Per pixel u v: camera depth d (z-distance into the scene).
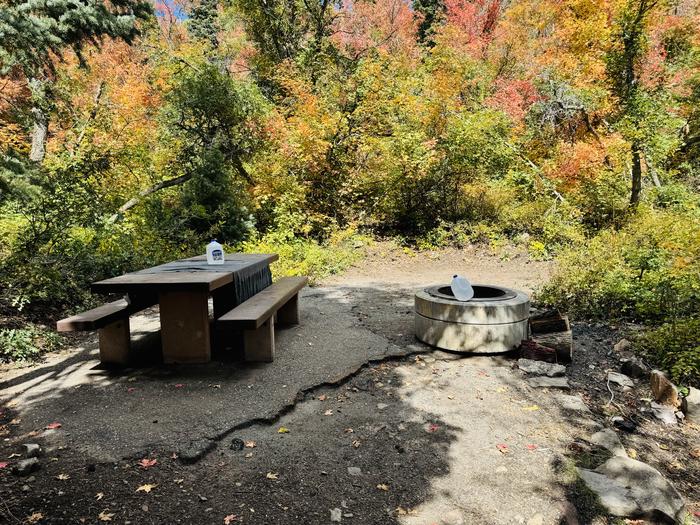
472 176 11.85
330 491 2.50
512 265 9.62
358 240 11.01
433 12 26.30
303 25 20.19
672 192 10.46
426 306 4.72
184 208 9.77
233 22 23.64
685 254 5.69
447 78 14.45
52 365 4.26
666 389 3.76
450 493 2.50
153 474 2.57
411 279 8.56
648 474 2.66
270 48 19.73
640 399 3.82
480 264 9.81
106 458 2.71
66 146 10.66
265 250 9.37
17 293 5.47
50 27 5.04
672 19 11.01
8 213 7.59
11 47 5.05
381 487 2.54
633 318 5.70
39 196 5.57
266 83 18.73
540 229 11.12
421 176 11.15
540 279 8.24
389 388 3.80
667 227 7.19
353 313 6.00
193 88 11.33
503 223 11.52
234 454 2.80
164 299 4.13
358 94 11.62
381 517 2.32
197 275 3.99
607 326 5.53
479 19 21.70
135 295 4.30
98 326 3.70
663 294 5.38
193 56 12.49
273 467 2.69
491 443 3.01
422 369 4.19
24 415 3.25
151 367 4.11
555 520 2.31
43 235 6.09
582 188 11.20
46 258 5.96
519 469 2.73
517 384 3.90
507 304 4.46
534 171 12.35
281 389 3.62
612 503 2.46
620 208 10.84
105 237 7.54
